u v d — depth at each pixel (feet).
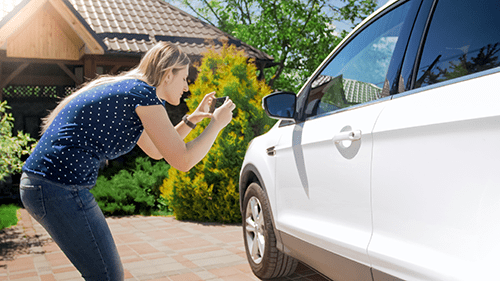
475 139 4.95
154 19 43.93
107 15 41.93
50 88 44.91
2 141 18.90
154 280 11.93
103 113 5.88
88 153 5.90
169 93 6.67
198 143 6.27
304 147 9.01
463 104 5.21
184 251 15.05
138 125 6.18
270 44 74.43
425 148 5.65
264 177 11.07
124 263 13.61
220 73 21.47
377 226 6.57
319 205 8.35
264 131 20.97
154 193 25.35
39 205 5.78
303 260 9.51
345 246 7.25
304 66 74.28
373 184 6.63
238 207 20.13
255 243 12.12
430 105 5.75
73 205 5.84
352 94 8.09
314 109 9.52
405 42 6.97
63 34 35.01
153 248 15.55
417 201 5.74
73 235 5.89
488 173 4.78
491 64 5.39
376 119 6.75
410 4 7.20
